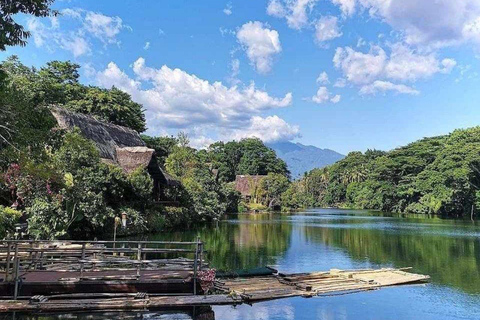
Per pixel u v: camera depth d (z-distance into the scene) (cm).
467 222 4688
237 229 3634
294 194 8969
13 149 1154
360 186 9675
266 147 11469
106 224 2361
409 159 7700
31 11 995
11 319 947
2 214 1644
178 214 3572
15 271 1050
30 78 2923
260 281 1408
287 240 2808
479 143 6353
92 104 4766
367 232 3406
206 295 1123
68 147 2159
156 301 1041
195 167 5534
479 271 1734
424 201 6700
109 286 1091
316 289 1309
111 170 2519
